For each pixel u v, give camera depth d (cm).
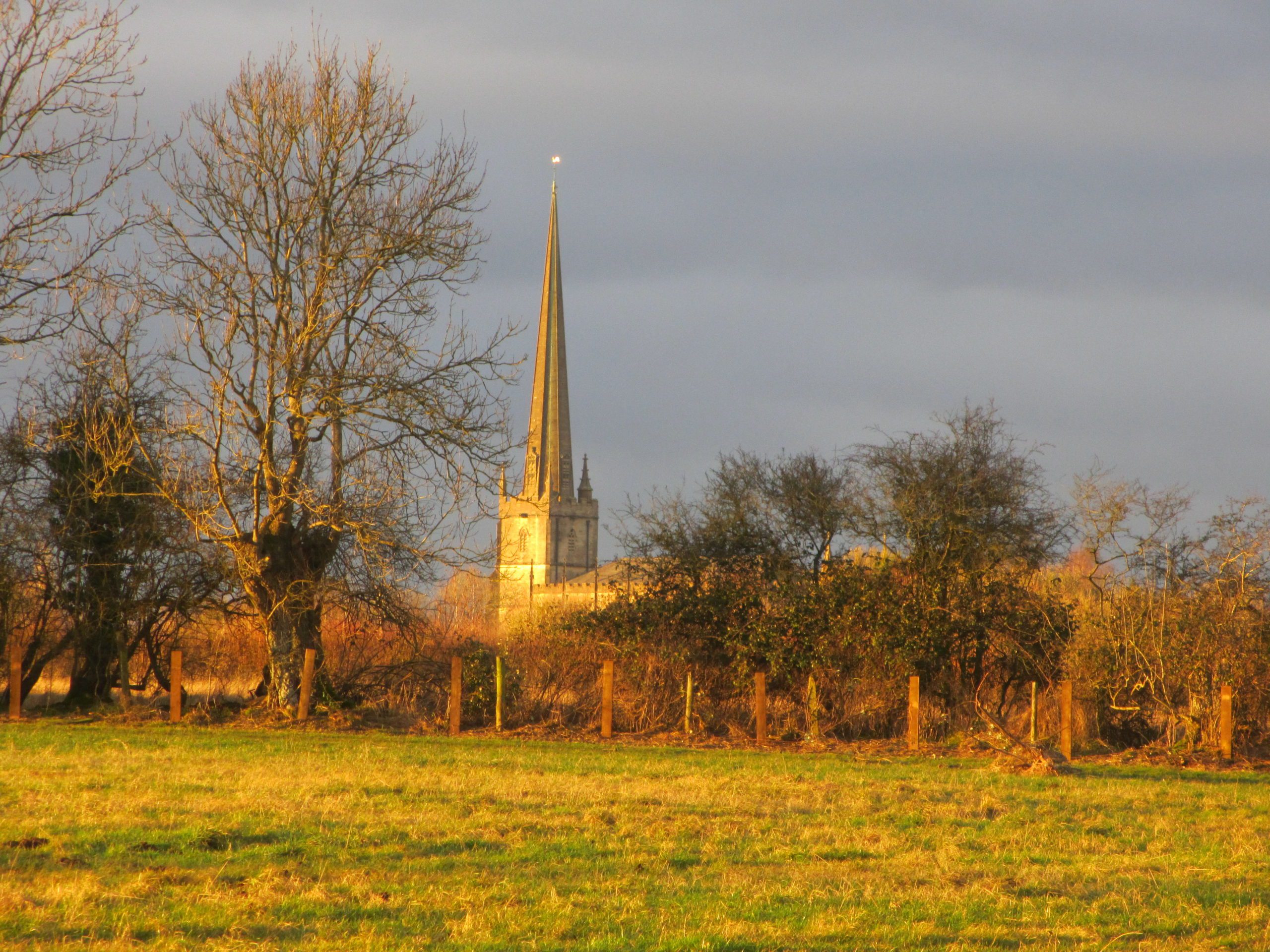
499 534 11250
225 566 11231
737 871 4419
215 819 5150
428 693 11494
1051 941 3519
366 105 10894
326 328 10669
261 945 3253
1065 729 9462
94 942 3234
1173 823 5869
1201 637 9969
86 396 11275
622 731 10856
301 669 11088
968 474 11344
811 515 12131
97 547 11581
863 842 5047
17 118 9625
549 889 3984
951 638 10675
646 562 11975
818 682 10781
